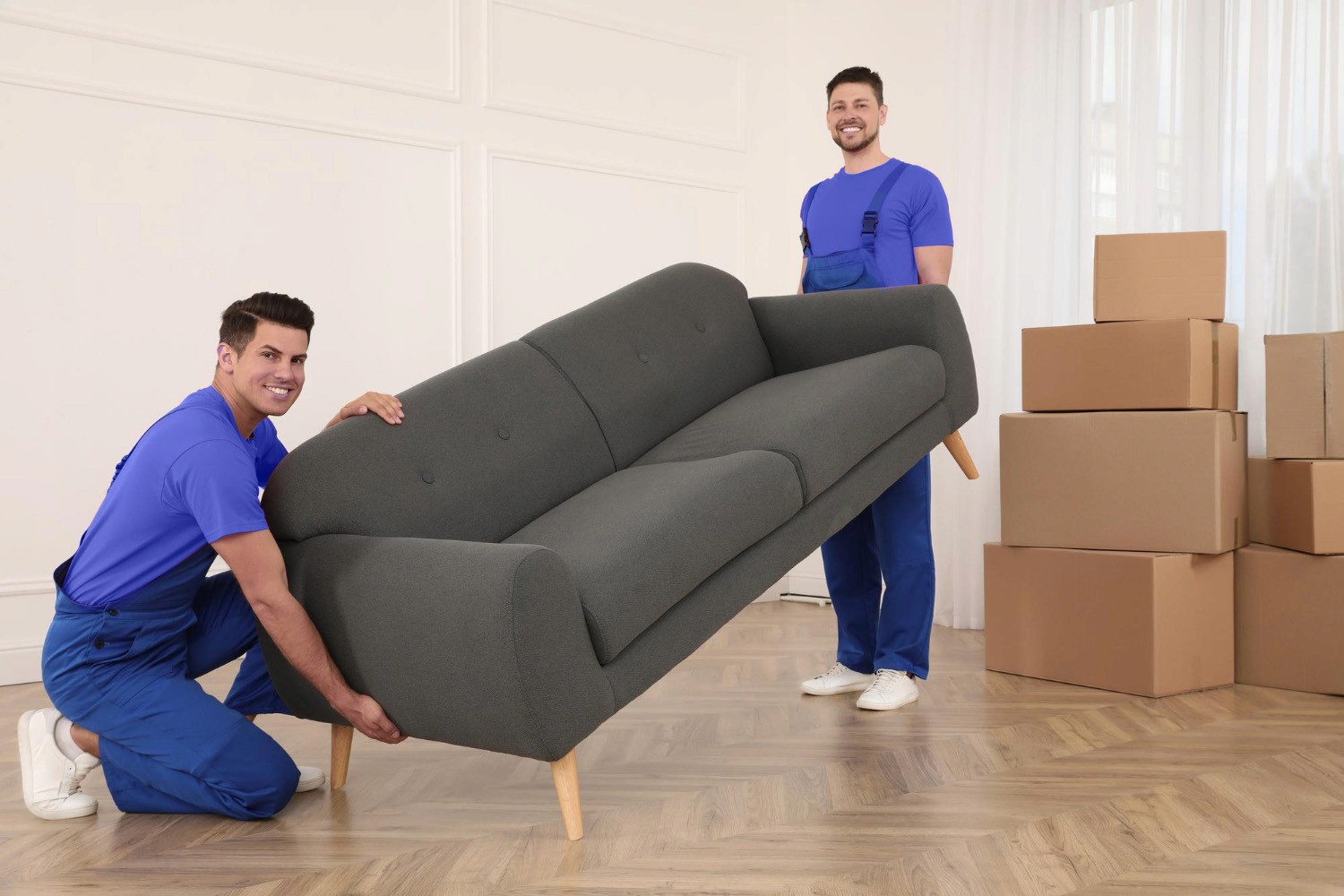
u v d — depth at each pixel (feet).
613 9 15.93
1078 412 10.86
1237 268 11.89
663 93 16.49
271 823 6.97
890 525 9.94
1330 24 11.23
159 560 6.93
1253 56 11.66
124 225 12.14
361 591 6.66
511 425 8.71
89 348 11.98
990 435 14.07
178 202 12.46
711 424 9.20
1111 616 10.31
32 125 11.62
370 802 7.35
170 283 12.42
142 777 7.05
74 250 11.87
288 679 7.19
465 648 6.14
